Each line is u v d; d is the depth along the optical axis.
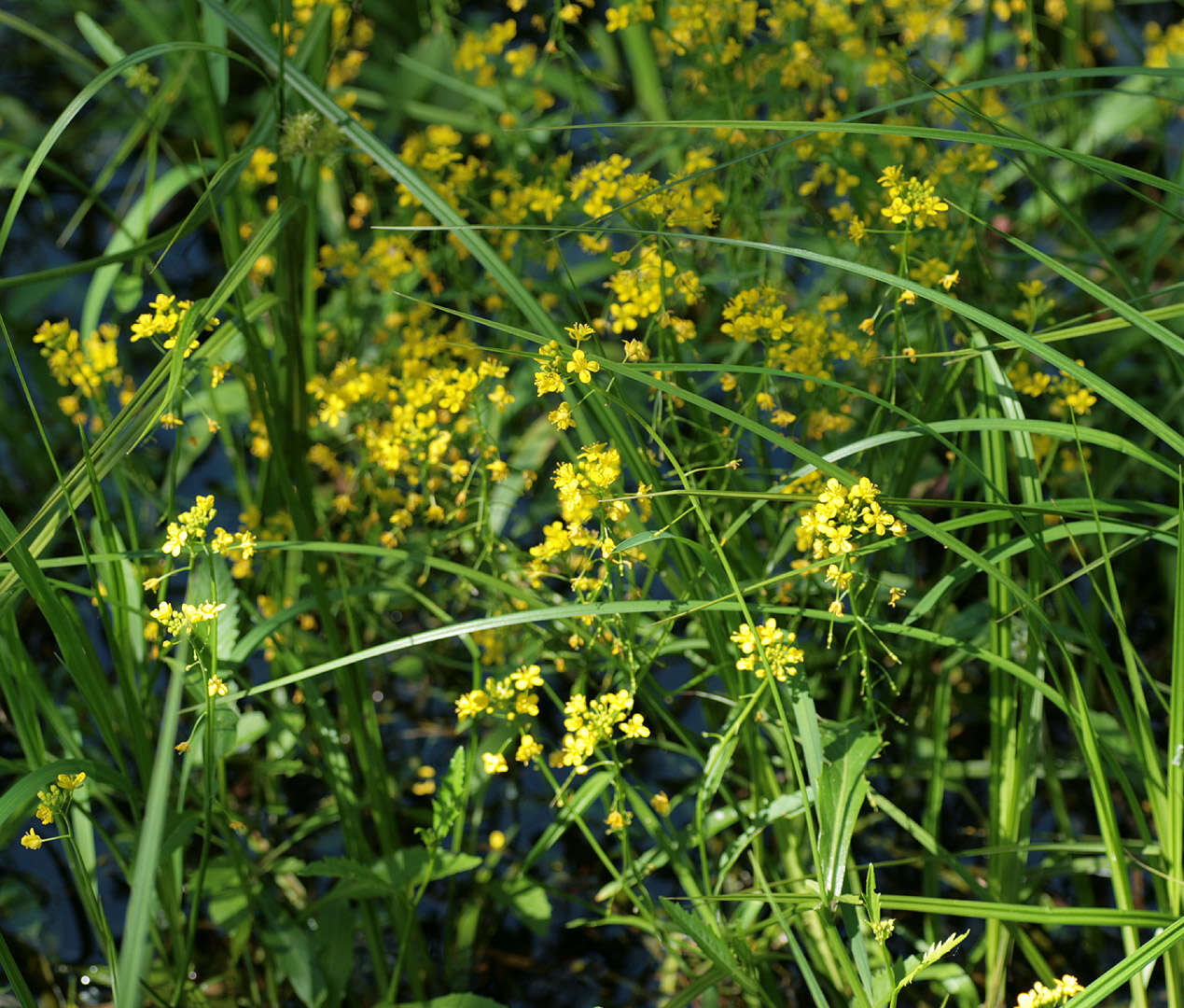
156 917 0.76
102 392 0.76
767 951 0.76
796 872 0.76
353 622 0.75
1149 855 0.73
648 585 0.76
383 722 0.86
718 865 0.76
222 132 0.84
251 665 0.86
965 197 0.83
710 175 0.82
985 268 0.85
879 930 0.63
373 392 0.77
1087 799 0.82
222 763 0.77
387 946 0.79
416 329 0.80
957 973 0.75
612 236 0.85
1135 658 0.69
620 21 0.83
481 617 0.87
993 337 0.83
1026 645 0.73
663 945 0.74
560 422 0.66
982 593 0.88
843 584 0.66
